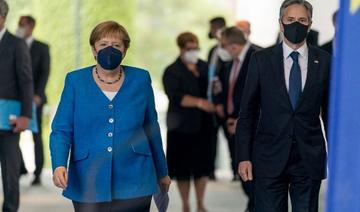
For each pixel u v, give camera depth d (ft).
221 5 204.03
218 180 108.47
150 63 202.08
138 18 204.64
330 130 31.58
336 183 31.27
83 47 128.26
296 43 47.24
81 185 44.80
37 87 92.27
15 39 63.46
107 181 44.50
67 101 44.96
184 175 75.51
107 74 44.91
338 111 31.37
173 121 74.69
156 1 206.08
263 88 47.88
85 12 129.29
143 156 45.09
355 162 31.07
